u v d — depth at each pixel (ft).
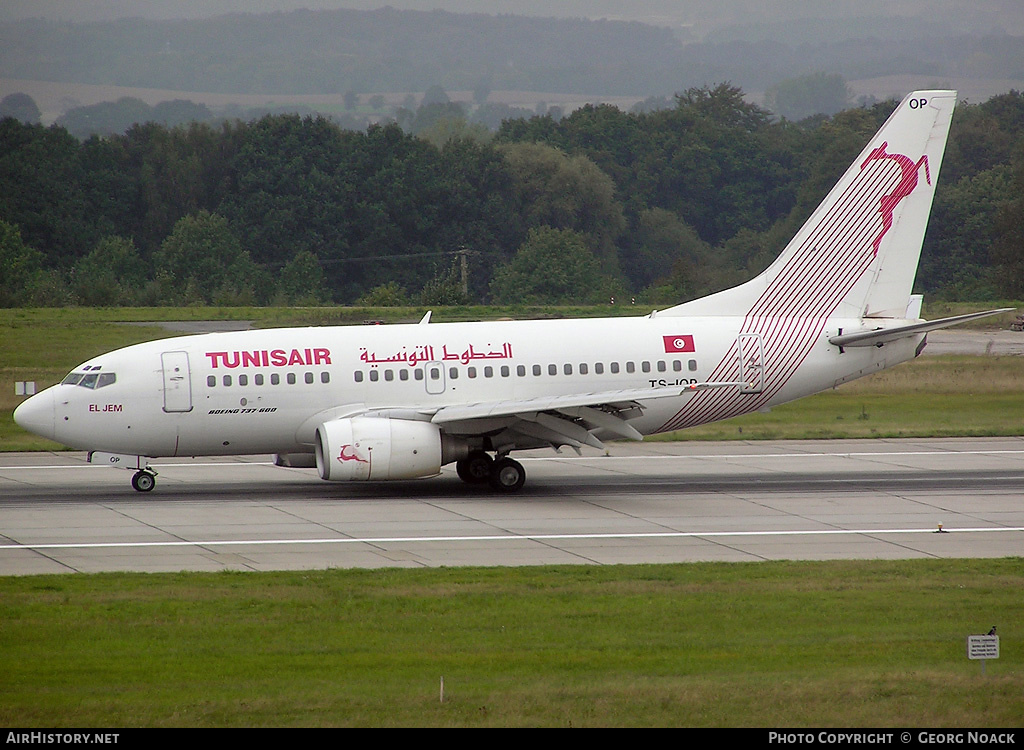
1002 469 496.23
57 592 290.15
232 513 399.85
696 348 464.24
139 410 429.38
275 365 439.22
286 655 238.48
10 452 547.90
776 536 366.02
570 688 215.10
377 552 342.23
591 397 415.44
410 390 444.96
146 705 207.62
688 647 243.60
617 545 352.69
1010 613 269.64
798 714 202.08
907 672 224.94
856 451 549.13
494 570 315.58
